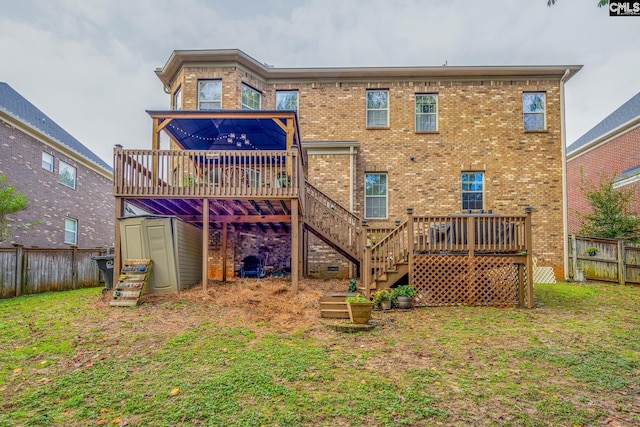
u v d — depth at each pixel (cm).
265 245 1312
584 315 729
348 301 665
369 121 1330
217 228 1241
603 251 1185
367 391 397
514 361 488
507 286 812
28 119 1427
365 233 867
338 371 451
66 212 1564
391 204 1284
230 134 1130
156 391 393
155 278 844
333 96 1329
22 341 544
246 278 1160
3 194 962
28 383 412
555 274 1245
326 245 1260
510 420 343
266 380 419
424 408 362
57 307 751
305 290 891
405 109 1316
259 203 948
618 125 1723
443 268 824
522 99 1312
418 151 1301
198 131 1109
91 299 840
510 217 818
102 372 441
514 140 1297
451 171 1293
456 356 505
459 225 861
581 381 429
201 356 496
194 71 1271
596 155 1850
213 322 645
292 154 857
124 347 527
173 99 1351
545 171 1284
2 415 344
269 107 1329
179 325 626
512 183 1283
